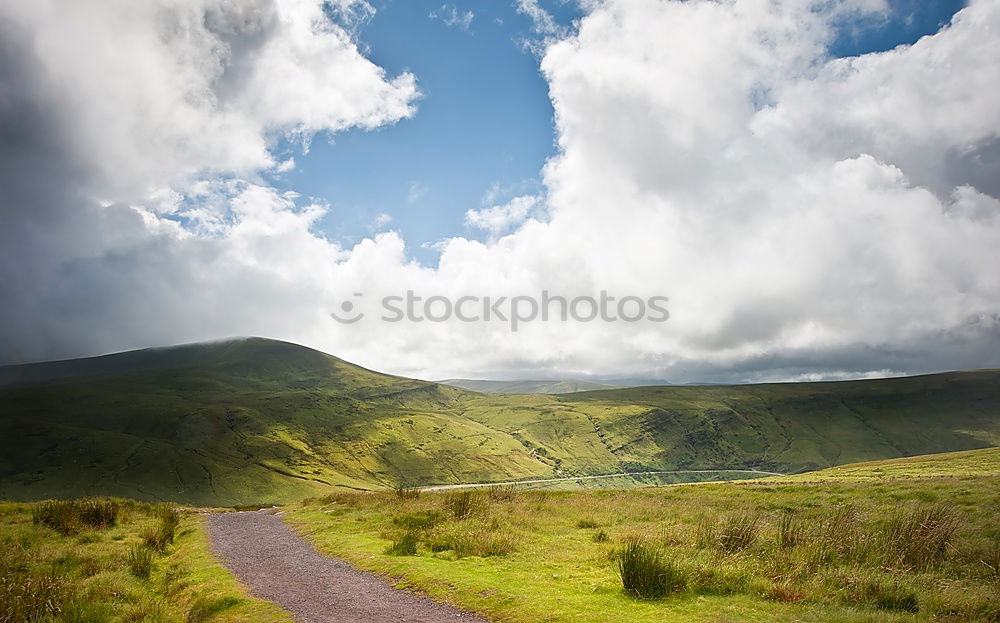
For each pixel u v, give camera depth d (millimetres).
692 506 33438
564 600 12102
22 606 13602
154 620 13523
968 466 61469
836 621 10656
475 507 29078
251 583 15609
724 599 12195
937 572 14859
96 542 24906
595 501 38219
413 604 12742
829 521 20000
